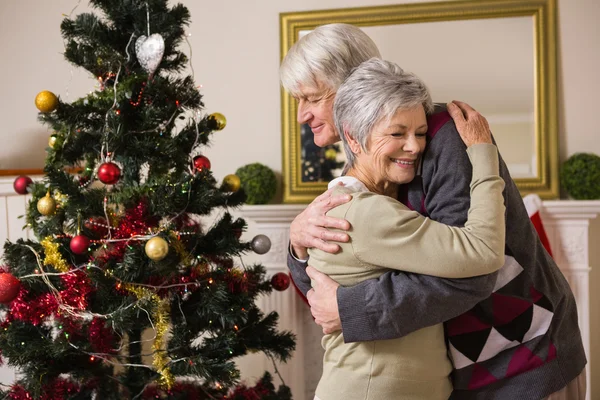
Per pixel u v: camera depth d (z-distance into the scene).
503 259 1.10
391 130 1.15
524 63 2.54
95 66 1.71
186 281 1.72
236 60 2.77
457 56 2.58
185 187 1.66
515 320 1.23
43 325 1.76
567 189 2.48
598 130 2.53
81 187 1.73
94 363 1.75
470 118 1.20
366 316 1.12
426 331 1.20
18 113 2.91
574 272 2.47
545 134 2.52
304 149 2.71
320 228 1.22
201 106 1.86
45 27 2.89
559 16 2.54
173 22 1.73
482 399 1.25
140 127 1.68
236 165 2.79
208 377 1.64
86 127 1.73
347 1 2.67
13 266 1.70
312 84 1.40
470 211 1.12
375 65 1.21
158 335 1.67
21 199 2.43
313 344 2.66
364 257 1.15
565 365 1.25
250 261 2.66
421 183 1.24
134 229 1.63
